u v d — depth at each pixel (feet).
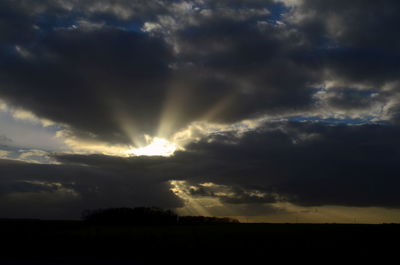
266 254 105.40
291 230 179.42
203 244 122.93
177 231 187.01
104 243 142.00
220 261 99.40
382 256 102.27
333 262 95.55
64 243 152.25
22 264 95.96
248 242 126.21
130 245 132.26
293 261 98.37
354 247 112.16
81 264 94.48
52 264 95.40
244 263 96.63
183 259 102.78
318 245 117.70
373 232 158.10
